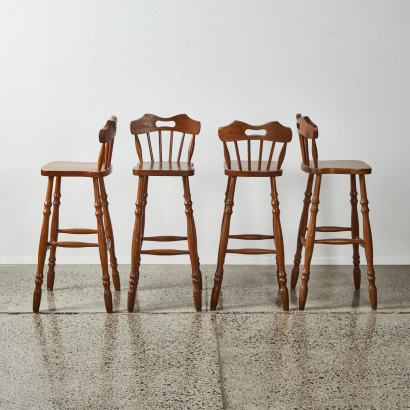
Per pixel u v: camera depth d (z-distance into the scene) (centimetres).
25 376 229
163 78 372
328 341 263
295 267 339
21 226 388
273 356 247
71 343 260
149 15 365
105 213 326
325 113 376
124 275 366
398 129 377
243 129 290
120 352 251
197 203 386
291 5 364
